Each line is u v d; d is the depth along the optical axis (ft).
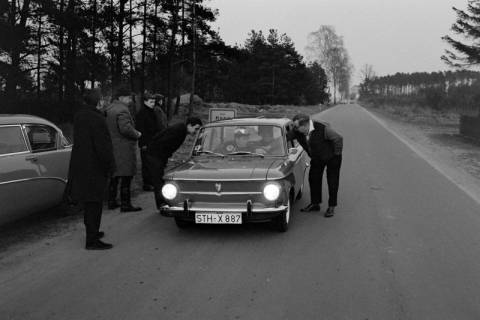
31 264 17.20
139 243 19.67
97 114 18.88
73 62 89.56
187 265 16.99
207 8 110.11
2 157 19.30
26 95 86.12
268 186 19.34
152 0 99.09
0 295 14.47
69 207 24.43
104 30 89.92
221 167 20.74
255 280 15.56
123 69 102.89
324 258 17.69
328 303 13.80
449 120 128.67
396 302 13.88
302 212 24.97
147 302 13.91
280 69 213.87
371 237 20.35
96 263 17.26
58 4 81.66
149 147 23.85
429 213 24.54
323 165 24.58
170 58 109.81
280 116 27.17
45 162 21.54
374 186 31.68
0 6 71.41
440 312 13.25
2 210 19.07
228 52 120.98
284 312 13.21
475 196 28.81
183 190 20.13
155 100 31.32
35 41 80.64
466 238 20.22
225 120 24.95
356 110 205.57
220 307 13.53
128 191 25.08
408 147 55.77
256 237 20.40
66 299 14.15
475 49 103.04
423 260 17.48
